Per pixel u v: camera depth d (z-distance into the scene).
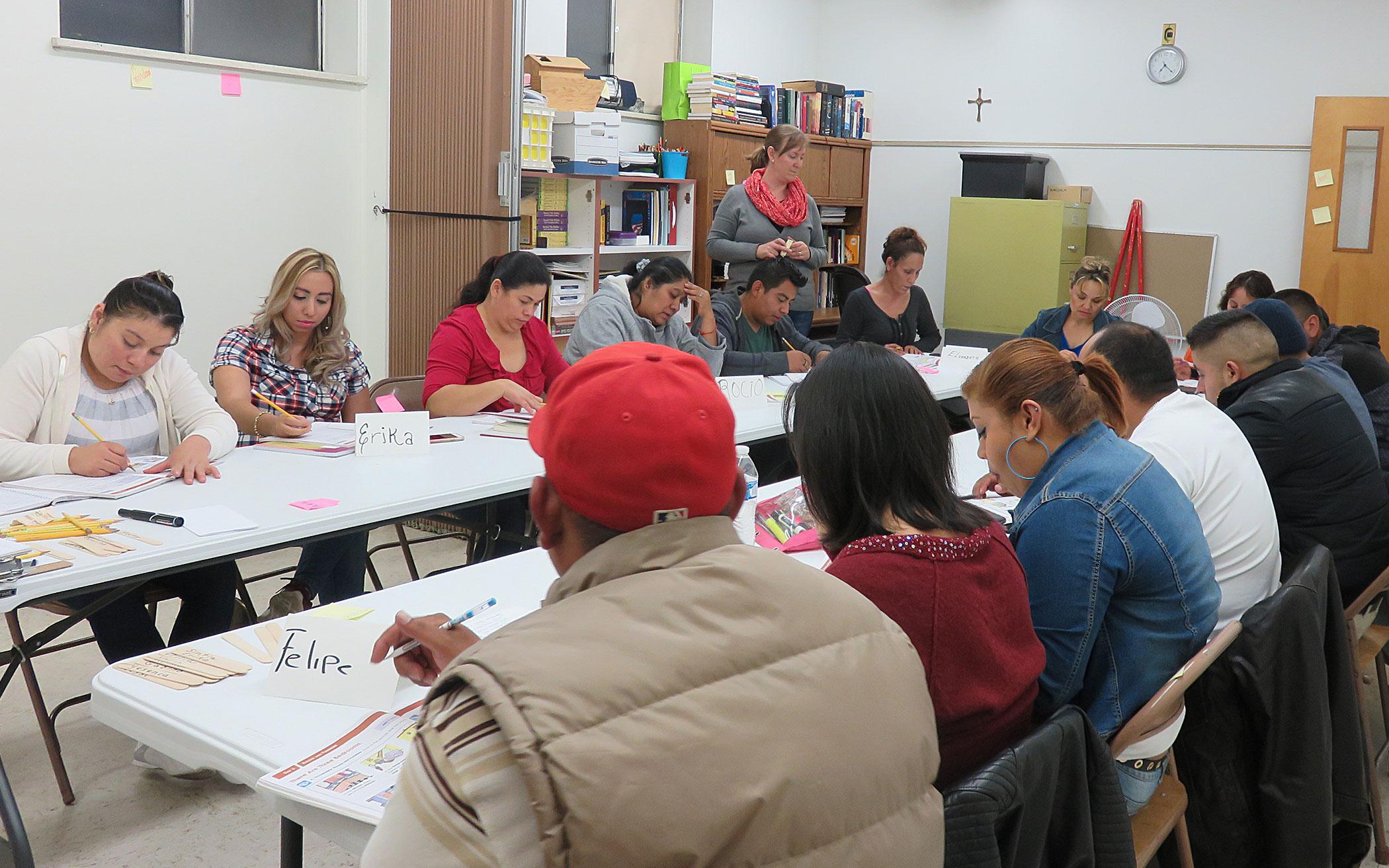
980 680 1.25
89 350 2.51
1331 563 1.90
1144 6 6.60
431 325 4.86
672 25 6.46
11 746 2.65
